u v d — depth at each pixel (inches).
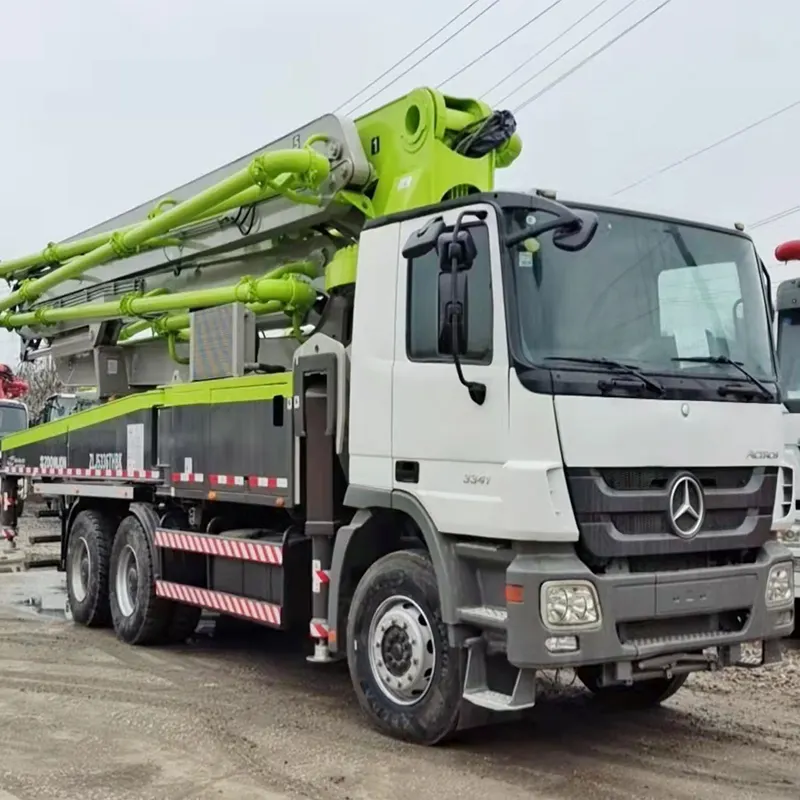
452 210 221.1
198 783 204.8
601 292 216.2
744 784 204.7
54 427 424.2
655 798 196.2
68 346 451.8
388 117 284.7
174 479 328.8
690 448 215.3
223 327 314.0
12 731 243.0
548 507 197.6
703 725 249.1
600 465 203.5
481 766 215.3
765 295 245.8
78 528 398.3
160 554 343.0
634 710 263.0
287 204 311.1
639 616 203.0
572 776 209.2
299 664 322.3
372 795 197.8
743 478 227.3
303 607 278.5
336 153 287.4
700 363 225.1
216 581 314.3
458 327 204.7
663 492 211.3
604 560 204.8
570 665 196.1
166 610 345.7
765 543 230.2
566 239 204.4
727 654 221.5
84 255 406.3
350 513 258.4
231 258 351.9
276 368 314.7
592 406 204.2
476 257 211.9
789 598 230.4
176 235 364.8
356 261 269.6
